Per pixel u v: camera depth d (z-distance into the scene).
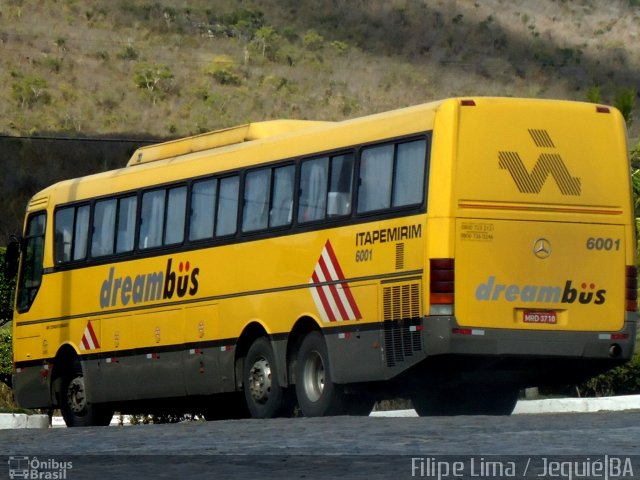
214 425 21.69
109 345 29.95
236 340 26.41
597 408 29.83
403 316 22.67
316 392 24.69
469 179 22.44
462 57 150.75
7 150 103.00
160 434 20.00
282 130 27.03
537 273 22.77
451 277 22.16
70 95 123.19
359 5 158.88
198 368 27.45
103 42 137.50
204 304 27.25
